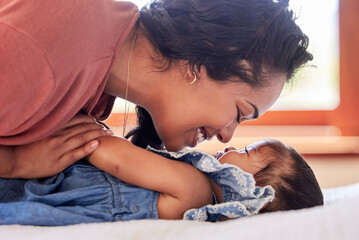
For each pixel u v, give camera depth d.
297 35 0.99
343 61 2.09
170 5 0.97
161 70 0.97
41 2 0.78
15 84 0.76
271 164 1.05
